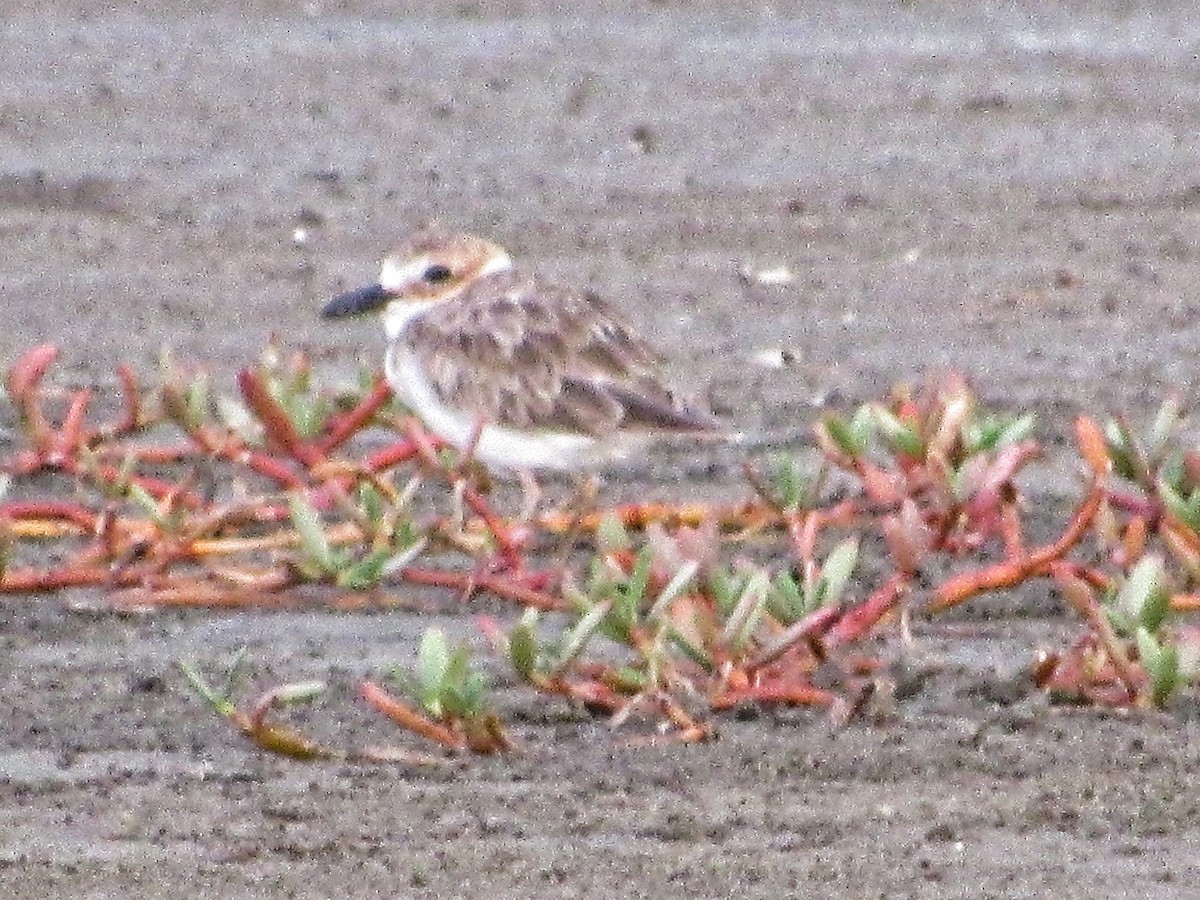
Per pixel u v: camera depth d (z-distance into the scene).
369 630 11.94
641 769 10.16
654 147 20.95
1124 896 9.02
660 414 12.45
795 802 9.84
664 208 19.47
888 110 21.89
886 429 12.80
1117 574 11.84
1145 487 12.39
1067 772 10.14
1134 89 22.47
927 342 16.62
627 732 10.57
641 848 9.41
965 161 20.58
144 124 21.27
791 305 17.33
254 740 10.32
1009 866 9.27
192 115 21.59
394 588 12.47
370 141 21.05
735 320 17.03
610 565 10.95
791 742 10.45
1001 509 12.64
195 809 9.79
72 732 10.58
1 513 12.92
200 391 13.38
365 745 10.44
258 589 12.25
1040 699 10.91
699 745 10.41
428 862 9.27
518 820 9.66
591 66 23.23
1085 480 12.45
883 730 10.59
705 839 9.49
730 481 13.96
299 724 10.67
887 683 10.73
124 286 17.59
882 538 12.97
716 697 10.74
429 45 23.94
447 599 12.34
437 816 9.71
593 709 10.76
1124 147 20.94
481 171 20.33
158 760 10.29
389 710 10.38
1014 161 20.58
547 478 13.95
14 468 13.67
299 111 21.80
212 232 18.81
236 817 9.71
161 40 23.92
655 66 23.23
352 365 16.06
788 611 11.02
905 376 15.91
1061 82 22.69
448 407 12.77
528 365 12.56
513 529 12.56
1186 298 17.47
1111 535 11.91
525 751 10.35
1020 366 16.12
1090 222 19.14
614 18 25.03
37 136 20.86
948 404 12.77
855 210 19.44
